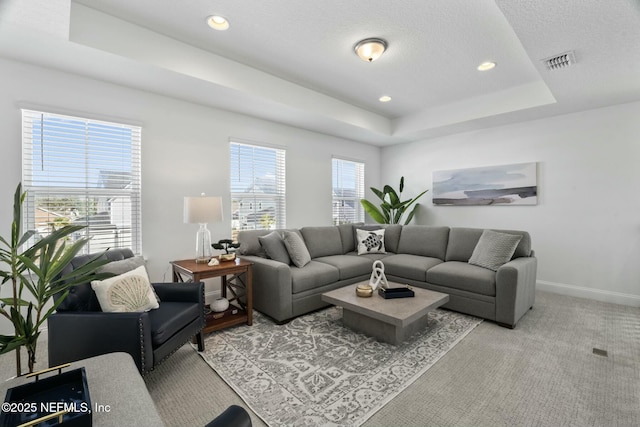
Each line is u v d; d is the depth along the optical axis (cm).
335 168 502
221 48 265
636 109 321
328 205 480
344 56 278
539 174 386
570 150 363
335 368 198
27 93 235
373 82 336
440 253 374
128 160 289
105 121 271
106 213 277
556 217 374
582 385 178
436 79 328
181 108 319
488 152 432
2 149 227
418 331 254
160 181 305
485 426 146
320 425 147
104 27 217
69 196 258
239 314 278
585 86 283
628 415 152
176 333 194
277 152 416
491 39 247
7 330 235
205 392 174
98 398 101
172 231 313
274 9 211
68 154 257
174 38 249
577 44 212
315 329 261
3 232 228
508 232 327
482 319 282
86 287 189
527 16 183
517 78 327
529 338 241
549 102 330
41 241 144
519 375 189
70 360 165
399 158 544
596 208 347
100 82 268
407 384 180
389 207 504
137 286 194
